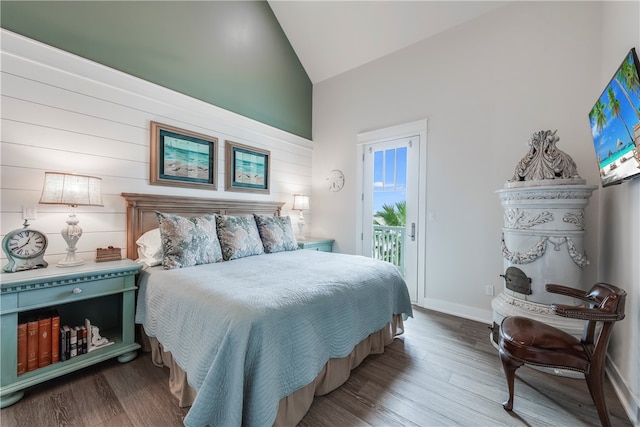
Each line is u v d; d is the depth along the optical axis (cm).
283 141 389
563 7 239
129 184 240
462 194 292
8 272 168
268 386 118
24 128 189
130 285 195
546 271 195
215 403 116
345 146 398
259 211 352
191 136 282
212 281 171
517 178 215
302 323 142
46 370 160
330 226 414
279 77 387
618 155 157
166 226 216
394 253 349
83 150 215
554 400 158
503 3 268
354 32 353
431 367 192
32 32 194
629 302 158
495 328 223
